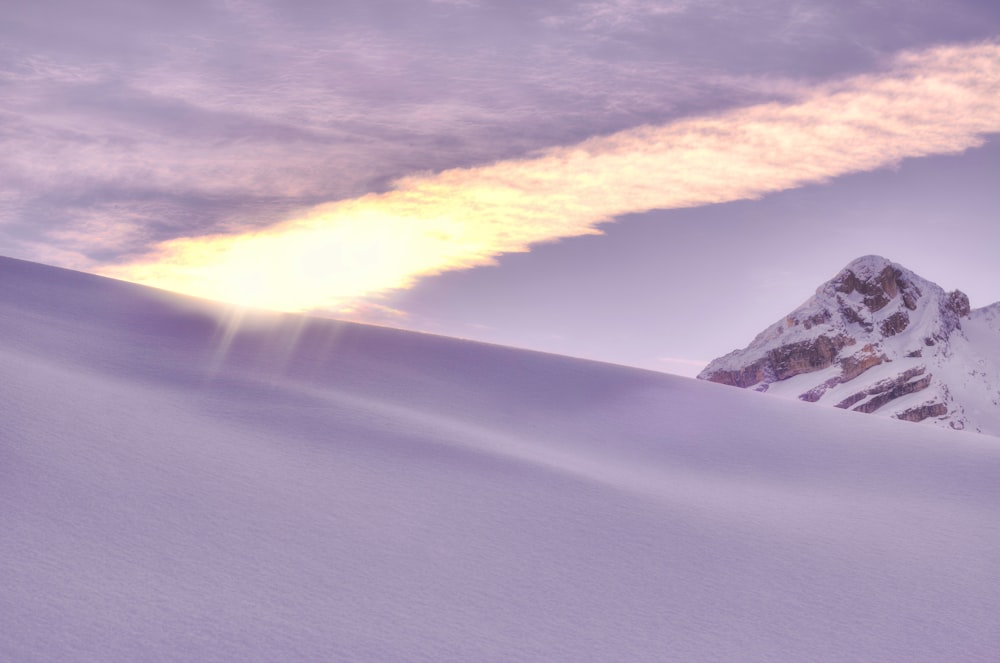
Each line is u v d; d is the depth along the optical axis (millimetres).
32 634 7449
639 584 11484
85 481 11570
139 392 17156
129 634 7789
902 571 13172
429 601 9867
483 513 13438
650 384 27188
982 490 18234
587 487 15852
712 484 18000
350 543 11273
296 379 21016
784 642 10172
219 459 13711
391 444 16453
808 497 17500
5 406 13758
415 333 29484
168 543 10164
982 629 11141
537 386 24938
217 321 26266
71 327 22062
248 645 8008
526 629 9531
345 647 8328
